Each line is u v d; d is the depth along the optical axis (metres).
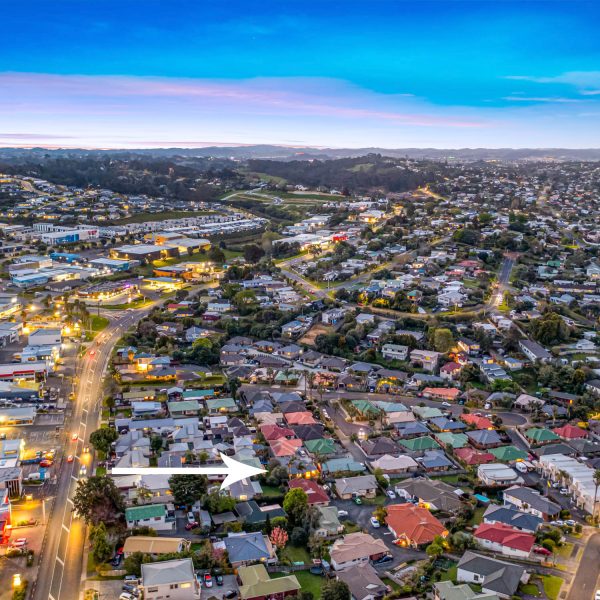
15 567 96.50
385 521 113.12
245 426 149.12
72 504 114.44
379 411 159.88
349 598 89.38
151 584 89.00
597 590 94.56
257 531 109.06
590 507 118.38
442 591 90.88
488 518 113.00
